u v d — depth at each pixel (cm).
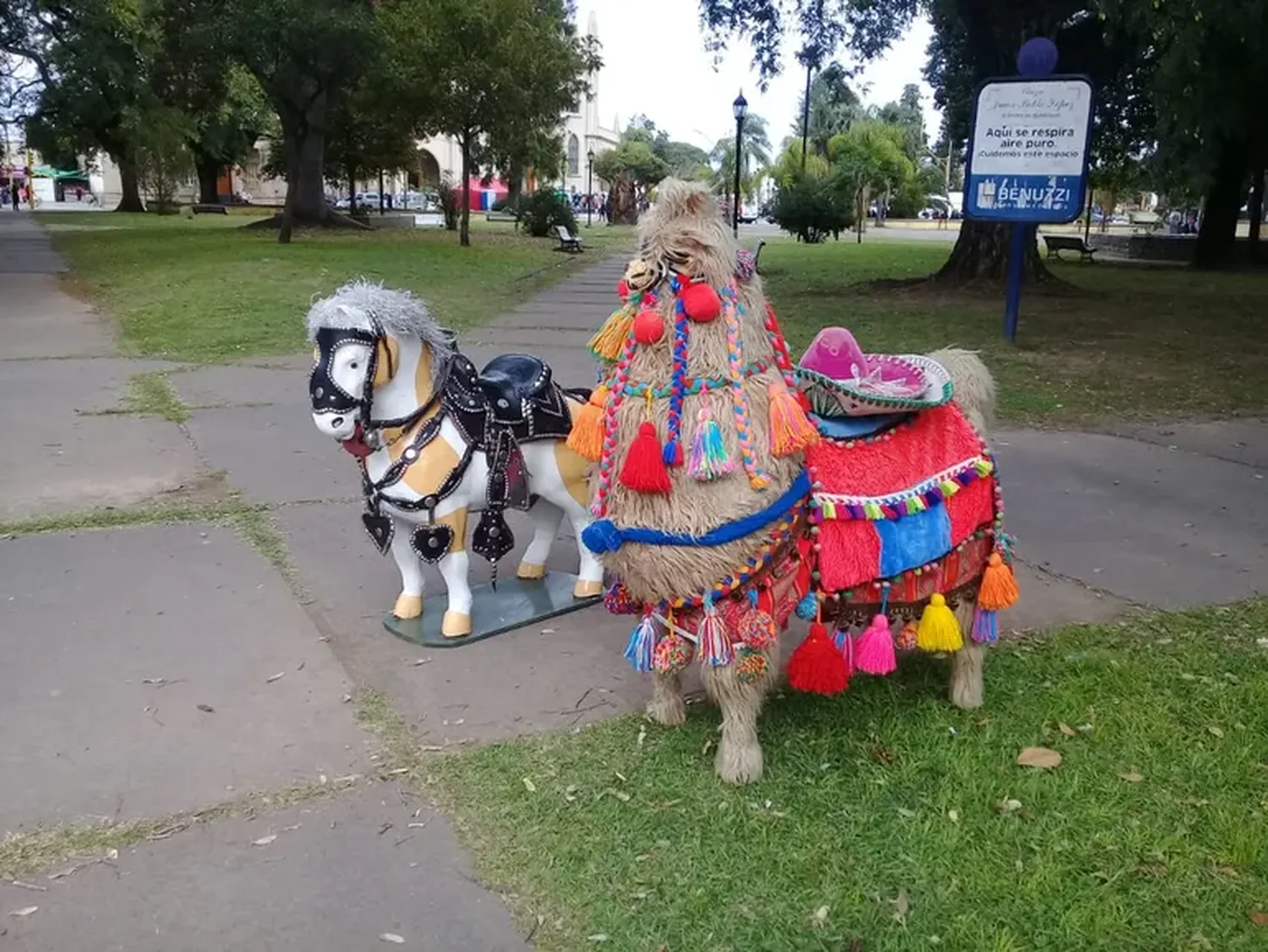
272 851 302
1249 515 631
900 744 359
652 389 318
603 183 7856
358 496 639
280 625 454
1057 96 1147
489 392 438
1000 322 1447
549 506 492
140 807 321
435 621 452
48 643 430
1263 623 469
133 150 3588
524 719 378
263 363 1075
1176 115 1319
